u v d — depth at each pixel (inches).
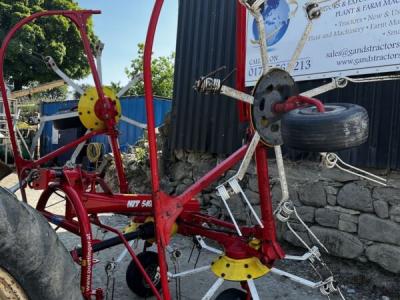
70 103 514.3
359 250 169.9
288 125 86.9
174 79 249.1
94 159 210.4
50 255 63.7
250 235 118.3
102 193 120.8
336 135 81.0
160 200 94.4
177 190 249.3
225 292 109.0
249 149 101.2
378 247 164.9
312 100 91.7
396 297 155.6
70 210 119.3
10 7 768.3
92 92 140.3
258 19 95.7
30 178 113.1
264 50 98.5
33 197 275.3
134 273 142.6
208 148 229.3
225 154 223.0
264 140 101.7
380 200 164.9
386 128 162.6
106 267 120.9
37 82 791.1
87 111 138.0
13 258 59.8
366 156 167.3
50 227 66.7
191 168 242.7
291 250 193.8
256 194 208.1
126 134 486.9
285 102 99.2
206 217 132.4
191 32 239.3
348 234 173.5
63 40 800.3
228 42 219.8
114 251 188.2
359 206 170.2
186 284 161.0
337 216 177.0
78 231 114.3
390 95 161.8
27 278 62.1
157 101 491.8
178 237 219.6
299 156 189.8
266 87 99.9
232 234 122.8
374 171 167.2
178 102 246.4
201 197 233.8
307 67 182.7
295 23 186.2
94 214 123.7
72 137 484.4
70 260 68.7
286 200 109.6
